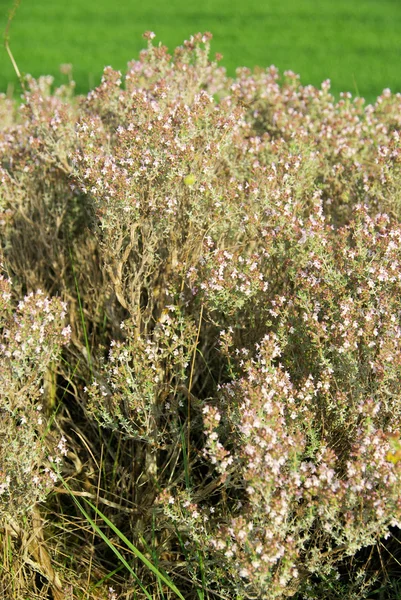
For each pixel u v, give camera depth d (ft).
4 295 10.83
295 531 9.30
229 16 55.16
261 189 13.10
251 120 17.72
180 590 10.80
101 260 13.89
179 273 12.05
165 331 11.18
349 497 8.85
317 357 10.96
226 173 14.82
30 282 14.06
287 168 13.29
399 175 13.53
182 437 10.69
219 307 11.40
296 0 61.57
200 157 12.54
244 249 13.25
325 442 9.89
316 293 11.09
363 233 11.49
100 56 42.47
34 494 10.38
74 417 13.53
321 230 11.58
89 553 11.45
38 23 52.37
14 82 36.68
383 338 10.48
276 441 9.11
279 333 10.91
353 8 57.88
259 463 8.98
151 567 9.50
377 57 42.39
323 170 15.81
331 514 8.79
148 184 12.31
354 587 9.91
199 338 12.78
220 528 9.05
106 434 12.99
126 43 46.19
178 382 12.12
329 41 47.03
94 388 11.02
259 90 18.62
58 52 43.60
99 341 13.66
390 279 10.86
